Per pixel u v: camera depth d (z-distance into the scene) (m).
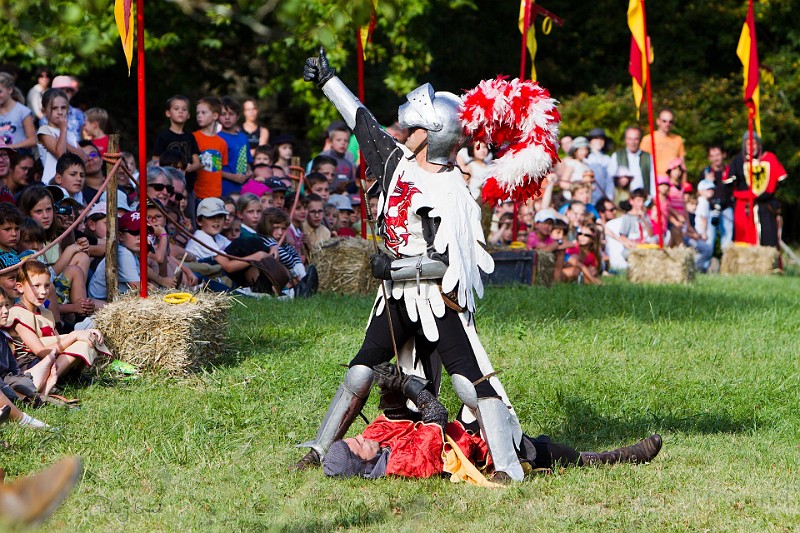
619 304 27.11
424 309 12.80
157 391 17.05
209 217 25.88
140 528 11.09
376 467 12.90
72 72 40.12
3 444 13.60
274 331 21.59
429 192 12.82
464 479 12.82
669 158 44.31
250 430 15.02
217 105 29.48
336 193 32.94
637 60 35.00
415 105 12.84
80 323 18.67
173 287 21.83
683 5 66.94
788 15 65.19
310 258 29.28
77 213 21.64
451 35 63.09
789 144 64.12
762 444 14.95
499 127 12.88
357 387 13.11
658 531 11.19
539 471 13.23
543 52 66.31
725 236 48.12
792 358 21.03
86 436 14.38
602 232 39.53
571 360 19.88
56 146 25.08
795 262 54.50
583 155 40.59
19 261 17.64
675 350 21.47
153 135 55.69
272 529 10.91
